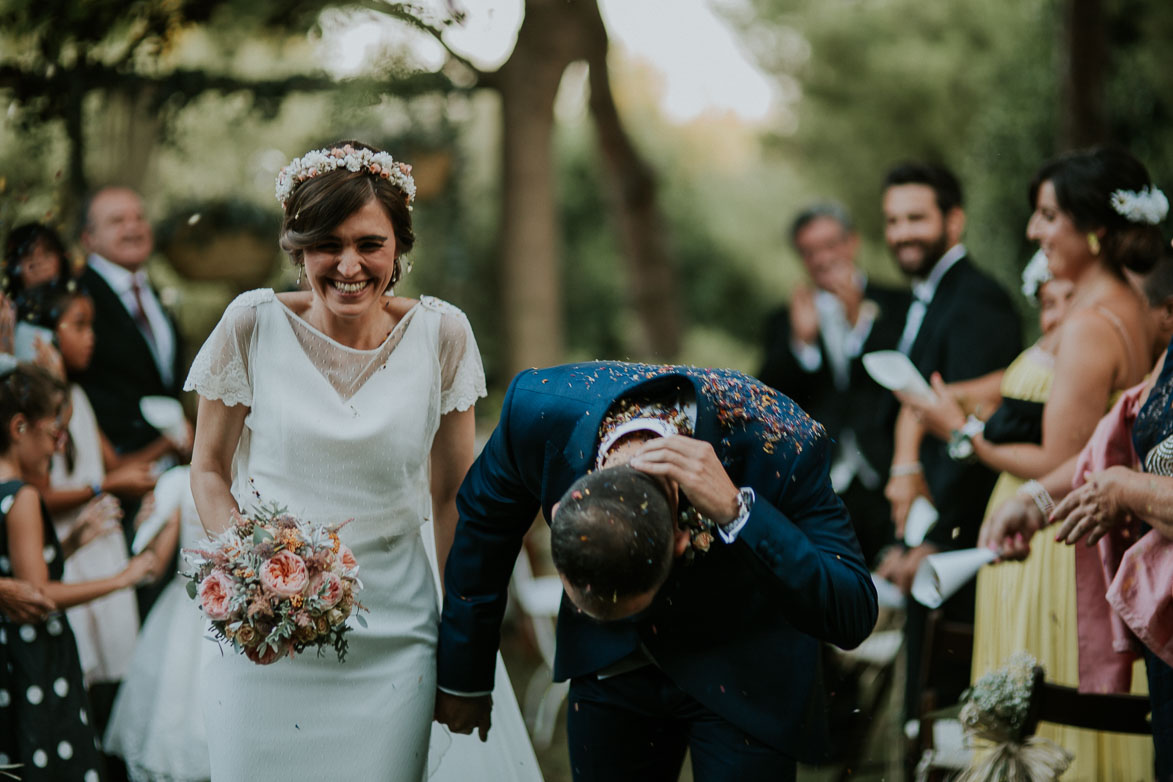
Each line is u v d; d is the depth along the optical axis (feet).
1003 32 38.99
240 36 21.53
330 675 9.30
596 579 7.28
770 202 62.18
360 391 9.43
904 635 13.79
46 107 19.29
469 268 38.01
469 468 9.70
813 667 8.64
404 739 9.41
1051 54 31.86
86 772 11.41
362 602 9.46
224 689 9.33
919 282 16.12
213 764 9.36
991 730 9.72
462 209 32.17
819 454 8.41
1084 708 9.83
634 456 7.80
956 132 49.75
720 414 8.23
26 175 19.71
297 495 9.42
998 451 11.93
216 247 23.68
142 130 21.39
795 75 55.21
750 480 8.27
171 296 17.76
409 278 32.94
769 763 8.45
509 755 10.69
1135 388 10.26
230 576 8.58
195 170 26.03
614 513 7.31
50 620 11.46
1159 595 9.20
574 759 9.21
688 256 60.59
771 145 60.29
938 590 11.05
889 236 16.02
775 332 20.34
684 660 8.48
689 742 8.86
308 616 8.52
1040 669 9.87
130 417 16.11
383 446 9.38
